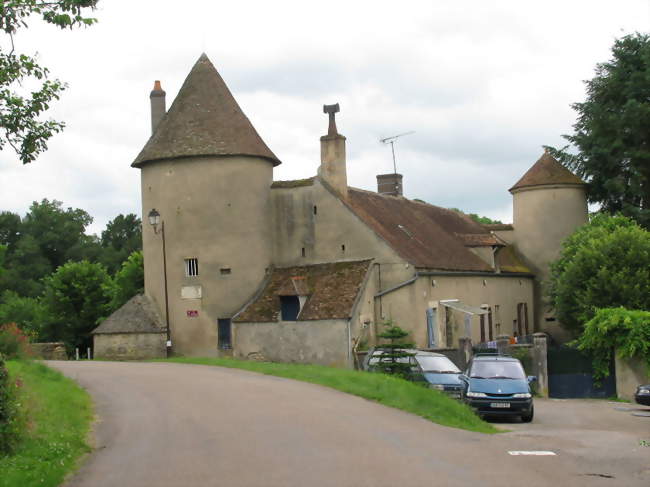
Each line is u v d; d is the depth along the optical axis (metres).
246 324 31.16
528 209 44.00
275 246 34.16
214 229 33.03
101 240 86.62
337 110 33.94
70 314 49.91
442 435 13.58
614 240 31.23
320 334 29.36
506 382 20.05
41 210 80.00
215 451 11.55
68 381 19.41
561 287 31.89
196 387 19.34
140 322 33.03
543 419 20.66
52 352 37.12
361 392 18.11
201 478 9.85
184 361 28.27
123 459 11.27
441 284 33.03
